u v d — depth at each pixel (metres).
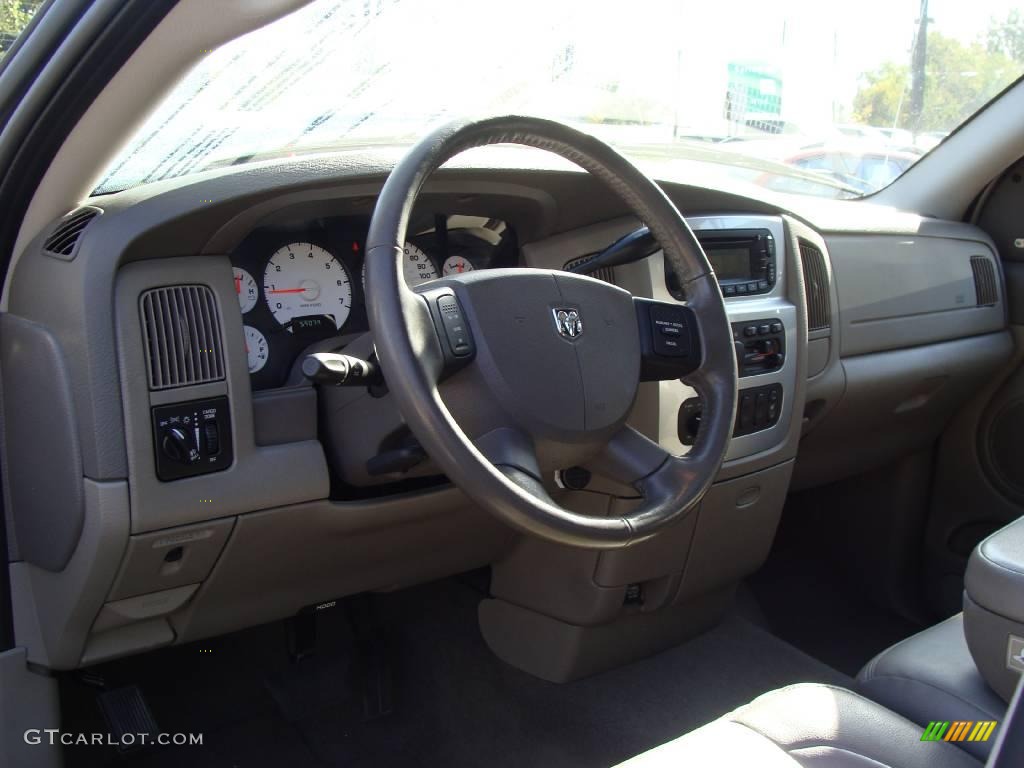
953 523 2.49
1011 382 2.42
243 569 1.47
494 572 1.99
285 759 1.75
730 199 1.83
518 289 1.14
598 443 1.19
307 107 1.51
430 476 1.59
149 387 1.27
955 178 2.48
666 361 1.25
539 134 1.18
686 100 2.64
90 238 1.25
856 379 2.14
